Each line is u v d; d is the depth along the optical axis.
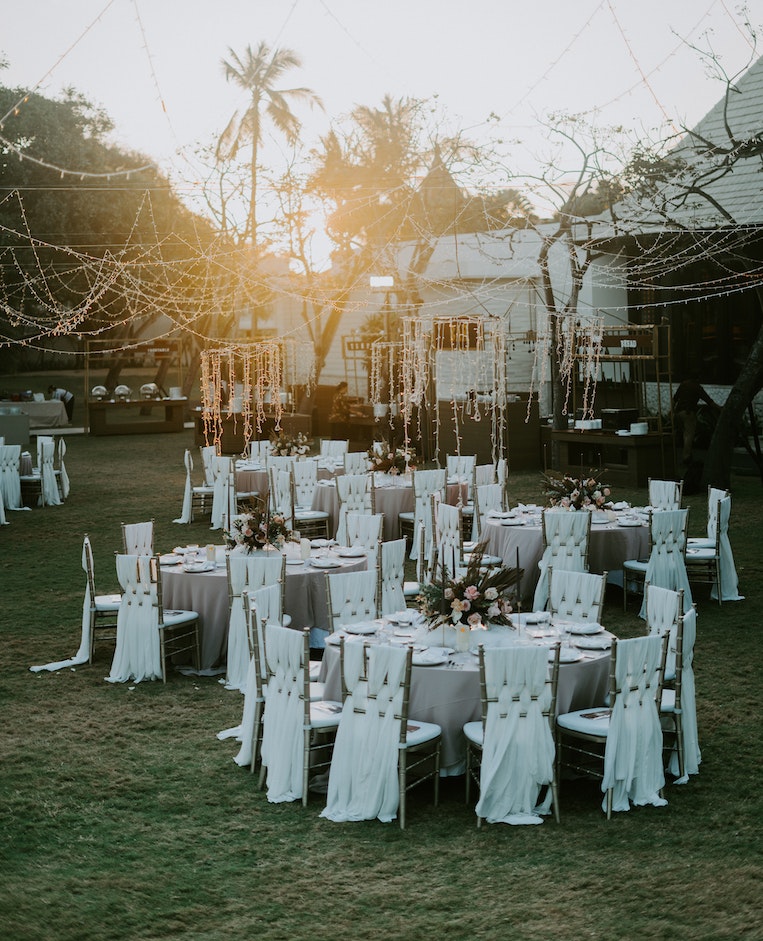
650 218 20.56
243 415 25.36
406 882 5.27
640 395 19.62
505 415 20.25
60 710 7.96
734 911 4.91
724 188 20.12
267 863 5.51
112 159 33.19
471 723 6.32
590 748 6.68
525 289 23.95
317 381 27.52
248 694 6.85
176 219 31.84
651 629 7.37
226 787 6.52
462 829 5.91
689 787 6.43
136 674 8.66
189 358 39.09
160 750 7.14
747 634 9.67
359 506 13.48
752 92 19.83
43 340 37.97
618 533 10.76
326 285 26.84
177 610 8.98
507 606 7.02
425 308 25.22
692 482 17.16
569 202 19.14
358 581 8.05
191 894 5.17
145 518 16.34
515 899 5.07
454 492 14.22
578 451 19.16
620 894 5.10
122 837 5.82
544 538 10.56
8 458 17.12
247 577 8.53
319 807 6.23
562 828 5.90
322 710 6.57
